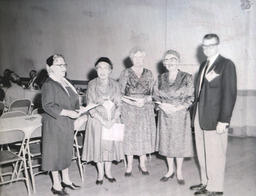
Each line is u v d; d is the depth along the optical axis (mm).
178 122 3422
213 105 2959
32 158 4004
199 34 5812
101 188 3451
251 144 5383
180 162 3562
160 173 3930
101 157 3420
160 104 3473
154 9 6180
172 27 6031
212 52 2973
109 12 6844
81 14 7383
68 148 3221
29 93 5953
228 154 4793
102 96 3436
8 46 9453
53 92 3061
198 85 3168
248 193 3307
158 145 3645
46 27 8305
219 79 2922
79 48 7574
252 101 5805
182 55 5996
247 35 5574
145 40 6371
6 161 3113
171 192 3334
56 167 3135
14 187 3516
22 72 9289
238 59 5703
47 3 8133
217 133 2994
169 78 3504
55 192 3275
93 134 3414
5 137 3088
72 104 3225
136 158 4566
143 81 3643
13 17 9133
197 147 3250
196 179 3717
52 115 3025
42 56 8617
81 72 7609
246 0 5445
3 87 6121
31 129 3172
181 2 5883
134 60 3607
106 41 6996
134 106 3615
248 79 5766
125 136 3668
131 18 6520
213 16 5695
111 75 6980
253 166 4215
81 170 3686
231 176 3834
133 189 3422
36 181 3686
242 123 5871
